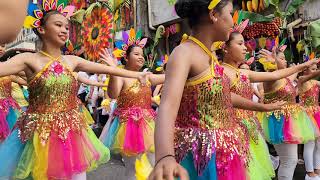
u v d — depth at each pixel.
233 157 1.95
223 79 1.98
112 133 4.24
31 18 3.01
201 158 1.89
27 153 2.87
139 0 10.92
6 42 0.72
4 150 2.90
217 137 1.92
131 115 4.16
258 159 3.56
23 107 5.93
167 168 1.22
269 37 7.75
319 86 5.45
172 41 10.49
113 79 4.18
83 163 2.92
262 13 8.20
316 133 4.86
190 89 1.91
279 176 4.32
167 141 1.38
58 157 2.80
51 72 2.97
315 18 7.55
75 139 2.96
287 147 4.23
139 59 4.39
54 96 2.97
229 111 2.05
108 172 5.03
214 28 1.89
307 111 5.18
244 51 3.44
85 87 8.54
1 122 4.44
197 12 1.87
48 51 3.07
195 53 1.84
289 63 7.61
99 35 9.05
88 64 3.31
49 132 2.87
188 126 1.96
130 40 4.45
